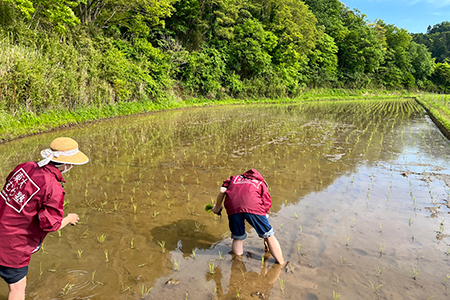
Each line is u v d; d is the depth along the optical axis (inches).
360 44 2026.3
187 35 1107.9
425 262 132.5
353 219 173.5
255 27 1222.9
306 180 243.0
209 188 223.1
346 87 1994.3
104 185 225.0
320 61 1782.7
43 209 91.7
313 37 1566.2
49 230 92.2
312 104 1243.8
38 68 458.9
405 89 2512.3
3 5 502.0
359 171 267.9
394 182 238.1
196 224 166.7
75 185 223.9
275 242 129.7
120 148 344.5
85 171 257.8
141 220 169.8
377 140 419.2
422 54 2687.0
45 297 106.3
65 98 523.8
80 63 567.2
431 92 2780.5
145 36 920.3
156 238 150.6
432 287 115.9
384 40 2393.0
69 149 96.9
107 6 832.9
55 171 96.4
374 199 203.5
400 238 152.7
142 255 135.2
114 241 146.5
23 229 90.4
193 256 135.3
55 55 512.7
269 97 1326.3
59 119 479.5
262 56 1239.5
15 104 421.4
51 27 604.4
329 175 256.1
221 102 1071.0
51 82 484.7
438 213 181.5
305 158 314.5
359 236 154.3
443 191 217.9
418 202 198.4
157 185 227.5
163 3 798.5
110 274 120.7
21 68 427.5
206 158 309.9
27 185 90.0
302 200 201.6
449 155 330.3
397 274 123.7
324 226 164.7
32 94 446.3
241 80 1278.3
